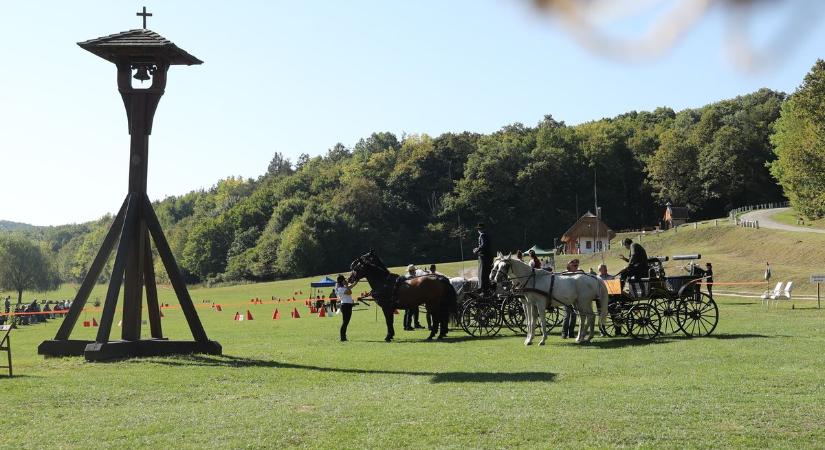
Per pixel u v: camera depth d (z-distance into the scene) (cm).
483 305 2956
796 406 1359
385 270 2891
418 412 1376
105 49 2392
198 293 10994
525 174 14912
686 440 1138
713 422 1252
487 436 1189
